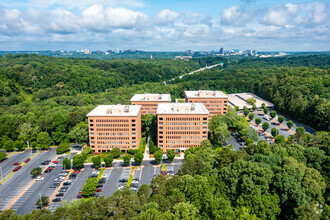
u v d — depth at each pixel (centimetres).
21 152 19162
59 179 15038
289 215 10650
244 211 9500
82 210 9544
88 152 18400
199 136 18850
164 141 18912
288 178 10775
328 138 14525
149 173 15888
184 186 11112
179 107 18812
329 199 11588
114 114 18600
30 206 12581
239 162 11981
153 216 8838
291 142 15338
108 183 14662
